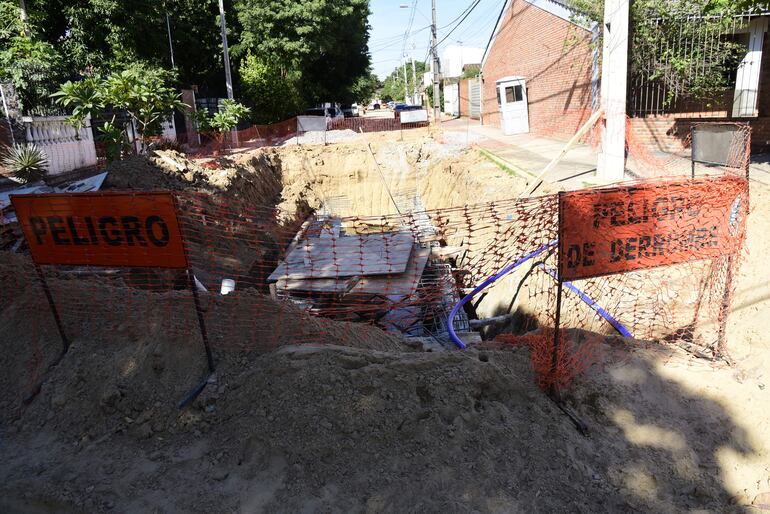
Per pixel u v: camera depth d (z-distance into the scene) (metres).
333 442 3.31
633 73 12.22
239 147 22.47
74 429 3.73
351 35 31.47
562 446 3.41
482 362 3.94
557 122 18.38
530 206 6.90
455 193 16.45
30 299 4.87
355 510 2.97
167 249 3.81
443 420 3.49
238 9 26.81
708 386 3.93
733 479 3.27
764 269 5.16
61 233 3.98
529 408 3.71
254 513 2.96
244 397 3.71
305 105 30.66
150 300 4.68
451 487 3.10
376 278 8.98
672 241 3.88
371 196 21.64
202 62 27.16
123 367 4.01
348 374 3.69
